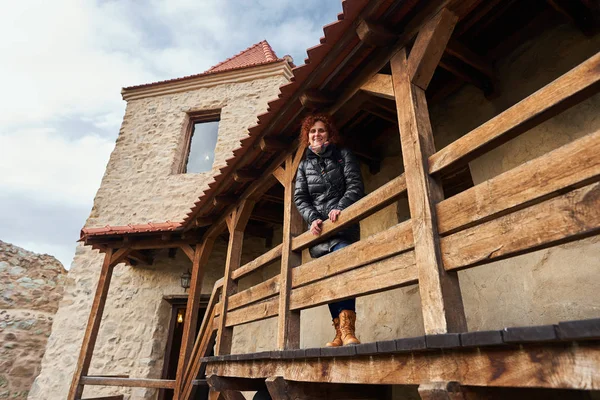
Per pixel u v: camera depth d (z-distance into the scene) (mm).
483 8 2672
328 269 2586
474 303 2924
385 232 2176
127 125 9305
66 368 6879
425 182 1991
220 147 8375
